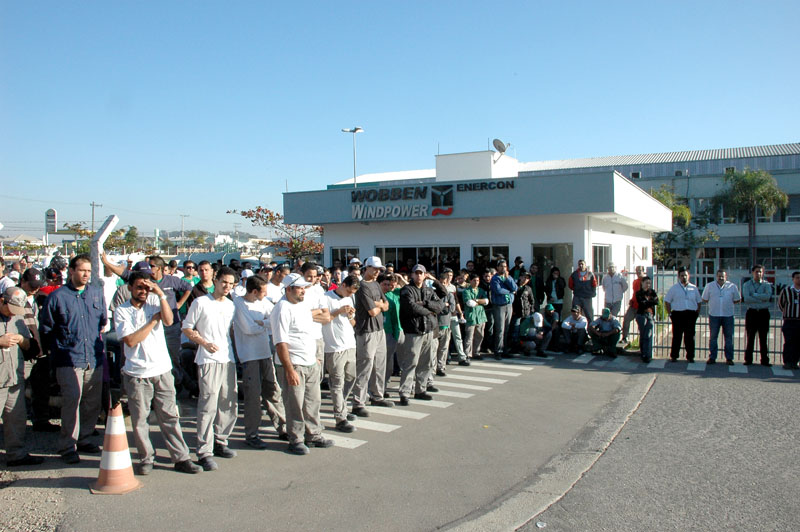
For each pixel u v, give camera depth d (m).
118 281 8.25
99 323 6.31
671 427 7.05
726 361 11.32
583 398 8.67
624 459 5.96
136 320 5.50
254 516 4.65
